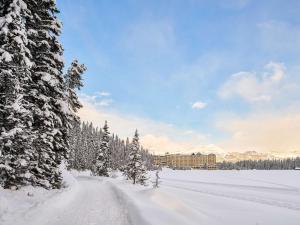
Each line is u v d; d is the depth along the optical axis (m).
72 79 30.20
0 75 12.95
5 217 10.12
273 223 17.56
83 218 12.41
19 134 13.55
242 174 131.62
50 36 17.83
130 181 46.94
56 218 11.74
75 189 23.34
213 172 145.88
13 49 13.52
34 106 17.78
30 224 10.08
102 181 41.66
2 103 13.55
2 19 13.25
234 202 29.27
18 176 14.38
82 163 90.12
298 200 45.19
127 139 128.75
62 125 21.58
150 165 150.12
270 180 100.50
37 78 18.28
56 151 20.81
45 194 16.16
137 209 15.06
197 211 17.38
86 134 103.44
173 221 13.31
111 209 15.23
